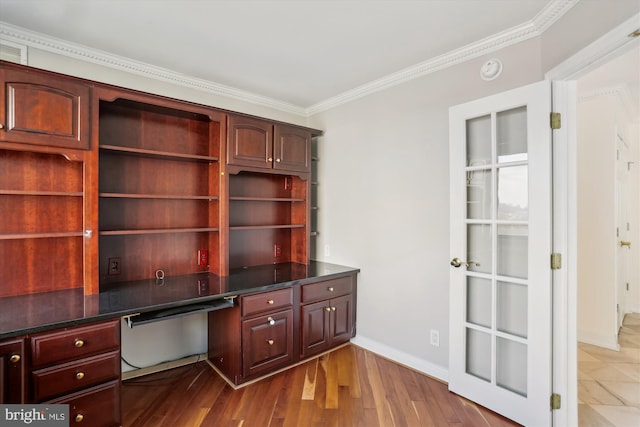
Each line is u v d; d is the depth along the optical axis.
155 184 2.51
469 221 2.18
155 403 2.12
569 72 1.70
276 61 2.43
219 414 2.01
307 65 2.50
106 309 1.75
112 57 2.32
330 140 3.29
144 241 2.47
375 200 2.87
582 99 3.21
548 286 1.80
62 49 2.15
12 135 1.70
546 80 1.82
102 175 2.27
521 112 1.96
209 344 2.69
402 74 2.61
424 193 2.52
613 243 3.05
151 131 2.48
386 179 2.78
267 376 2.46
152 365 2.55
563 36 1.73
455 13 1.84
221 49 2.25
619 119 3.29
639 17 1.27
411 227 2.60
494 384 2.04
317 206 3.43
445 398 2.19
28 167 2.01
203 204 2.75
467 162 2.23
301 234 3.20
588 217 3.19
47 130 1.80
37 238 2.04
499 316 2.06
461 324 2.20
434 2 1.74
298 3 1.74
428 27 1.98
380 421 1.95
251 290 2.28
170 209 2.58
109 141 2.29
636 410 2.10
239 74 2.66
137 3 1.73
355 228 3.04
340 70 2.59
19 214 1.98
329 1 1.72
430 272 2.48
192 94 2.77
